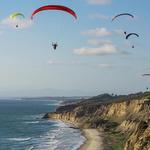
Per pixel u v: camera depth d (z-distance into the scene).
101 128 148.00
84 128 160.25
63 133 144.88
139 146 68.12
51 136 135.75
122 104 159.75
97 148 98.69
